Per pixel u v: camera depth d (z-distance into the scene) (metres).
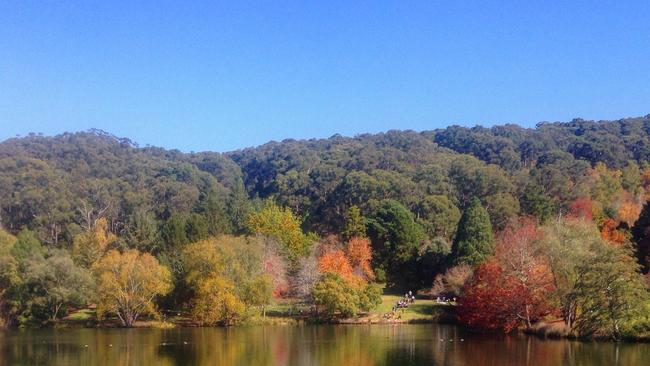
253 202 144.25
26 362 51.22
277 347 59.28
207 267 84.19
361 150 190.62
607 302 58.59
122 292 80.81
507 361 49.25
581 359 49.12
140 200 154.12
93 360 52.16
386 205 114.75
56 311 84.00
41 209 140.75
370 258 105.38
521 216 112.94
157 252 102.25
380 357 52.69
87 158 193.12
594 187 128.25
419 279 106.19
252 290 82.81
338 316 84.88
